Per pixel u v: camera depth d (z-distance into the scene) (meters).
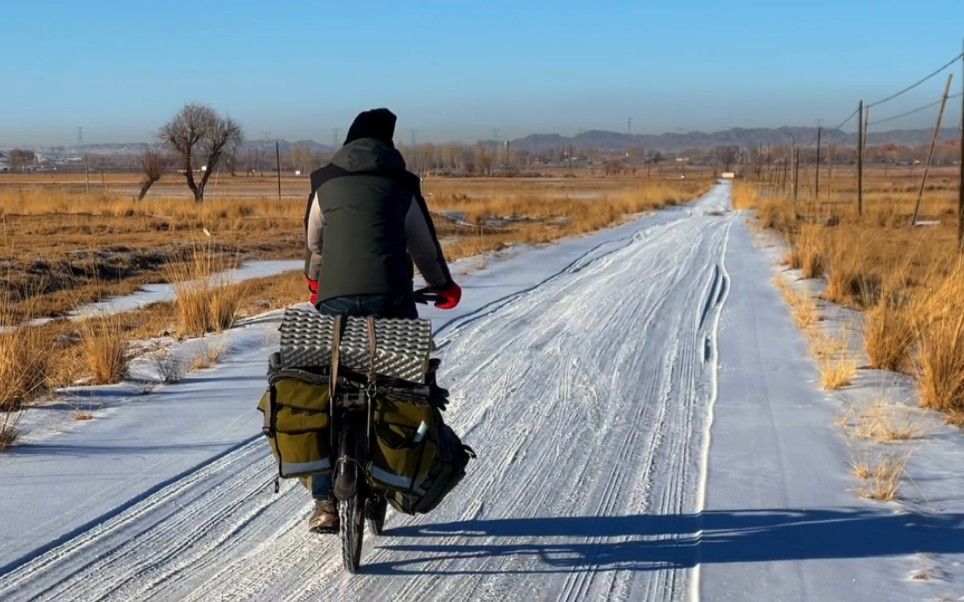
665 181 139.75
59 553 4.89
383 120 4.77
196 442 6.95
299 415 4.21
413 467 4.23
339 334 4.29
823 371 9.30
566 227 37.91
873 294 14.45
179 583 4.57
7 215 37.41
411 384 4.29
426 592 4.54
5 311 11.02
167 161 50.38
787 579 4.69
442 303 5.07
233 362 9.86
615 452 6.94
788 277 18.48
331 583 4.62
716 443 7.12
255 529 5.33
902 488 6.05
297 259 24.59
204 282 12.24
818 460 6.66
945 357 8.10
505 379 9.32
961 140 22.33
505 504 5.80
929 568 4.80
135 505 5.64
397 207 4.57
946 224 35.03
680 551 5.10
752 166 183.75
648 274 19.22
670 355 10.62
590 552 5.07
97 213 38.94
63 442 6.86
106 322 10.70
